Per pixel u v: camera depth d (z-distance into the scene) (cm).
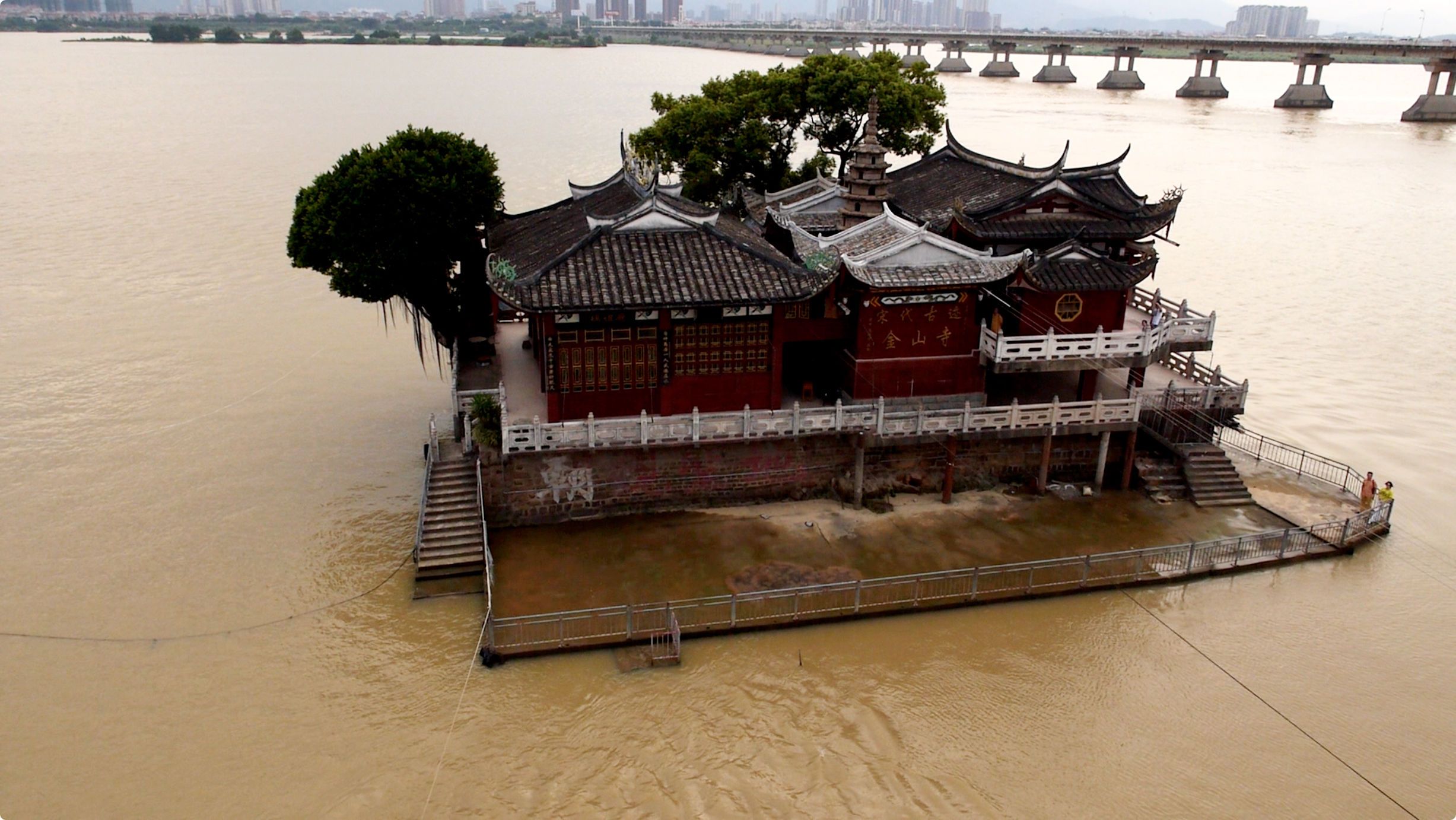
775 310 4081
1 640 3462
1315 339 6850
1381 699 3281
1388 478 4850
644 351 4044
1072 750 3036
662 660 3328
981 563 3878
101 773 2881
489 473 3975
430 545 3816
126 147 14000
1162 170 12925
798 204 5369
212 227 9431
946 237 4578
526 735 3042
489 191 4928
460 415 4309
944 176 5522
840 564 3847
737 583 3712
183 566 3931
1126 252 4784
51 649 3422
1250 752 3050
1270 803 2859
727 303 3850
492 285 3756
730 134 6981
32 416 5338
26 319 6881
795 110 7050
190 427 5244
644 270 3912
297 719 3100
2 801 2769
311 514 4347
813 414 4056
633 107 19775
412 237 4647
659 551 3909
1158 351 4350
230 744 2997
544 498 4056
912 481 4375
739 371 4166
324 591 3762
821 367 4691
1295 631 3616
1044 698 3244
